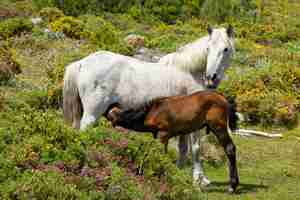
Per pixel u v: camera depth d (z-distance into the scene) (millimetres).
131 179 8281
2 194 7148
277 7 64875
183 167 11188
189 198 8531
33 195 7145
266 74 21828
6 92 17828
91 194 7543
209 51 10594
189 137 11477
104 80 10742
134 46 31250
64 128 8875
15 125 8992
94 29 34344
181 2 52438
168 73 10883
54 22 31672
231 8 52312
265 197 10594
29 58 24594
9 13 37094
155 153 8938
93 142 8977
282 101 19094
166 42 34219
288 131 17594
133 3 50250
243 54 30375
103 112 10906
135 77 10797
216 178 12156
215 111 10188
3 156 8016
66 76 11070
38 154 8117
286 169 13094
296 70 22719
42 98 17312
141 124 10336
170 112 10188
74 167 8078
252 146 15375
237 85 20531
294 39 46250
